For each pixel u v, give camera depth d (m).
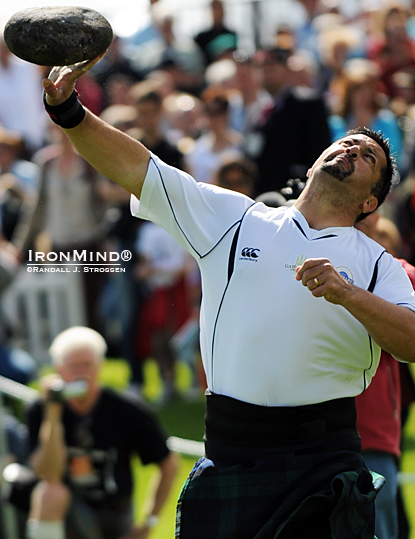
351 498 7.79
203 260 8.37
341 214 8.35
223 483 8.09
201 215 8.33
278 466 8.02
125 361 22.67
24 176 24.08
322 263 7.35
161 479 14.06
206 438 8.40
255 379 8.01
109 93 24.92
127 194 20.64
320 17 29.36
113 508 13.78
